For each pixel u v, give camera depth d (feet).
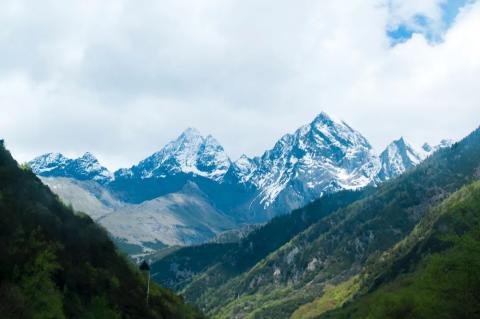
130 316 296.92
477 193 135.13
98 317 258.37
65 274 257.75
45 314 205.57
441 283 131.85
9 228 242.99
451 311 126.72
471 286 124.98
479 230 127.24
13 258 217.97
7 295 195.42
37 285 214.28
